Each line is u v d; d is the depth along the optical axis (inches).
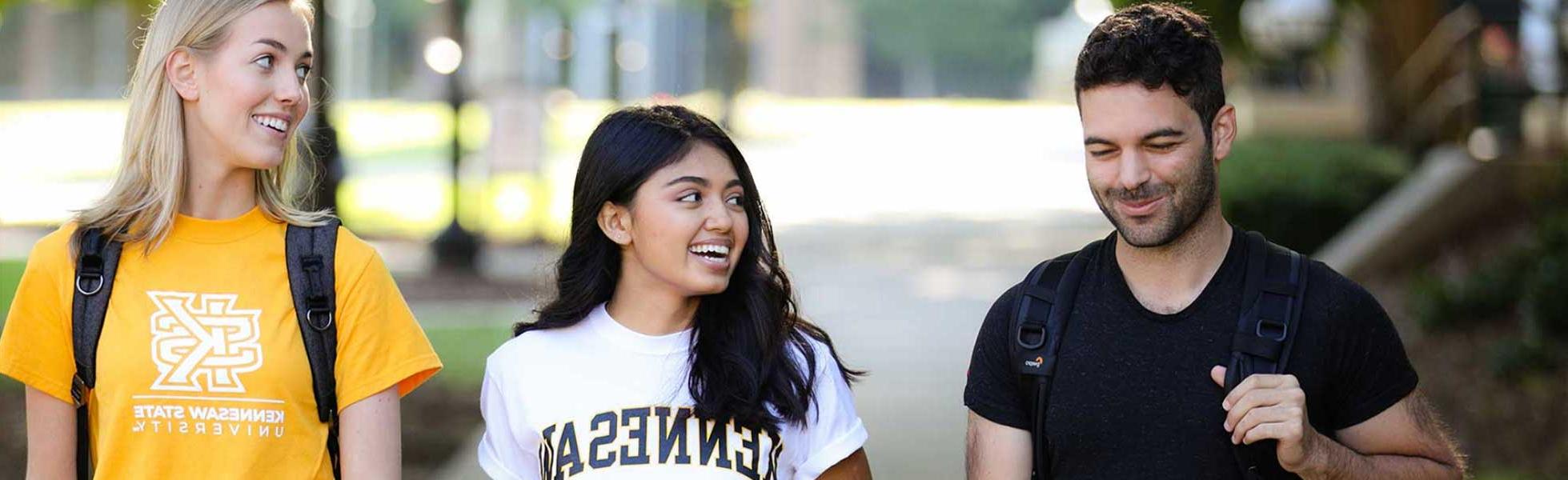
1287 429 195.6
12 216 1273.4
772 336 224.8
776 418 223.0
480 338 726.5
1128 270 212.4
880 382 624.4
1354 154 967.0
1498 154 874.8
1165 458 206.1
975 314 809.5
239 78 217.5
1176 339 207.8
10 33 3250.5
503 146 1227.9
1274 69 1286.9
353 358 220.2
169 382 215.6
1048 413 212.4
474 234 977.5
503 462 231.9
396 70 4001.0
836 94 5231.3
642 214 219.6
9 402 553.6
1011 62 5684.1
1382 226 813.9
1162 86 201.0
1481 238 796.6
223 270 219.0
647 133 219.5
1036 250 1109.1
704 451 219.3
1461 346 634.2
